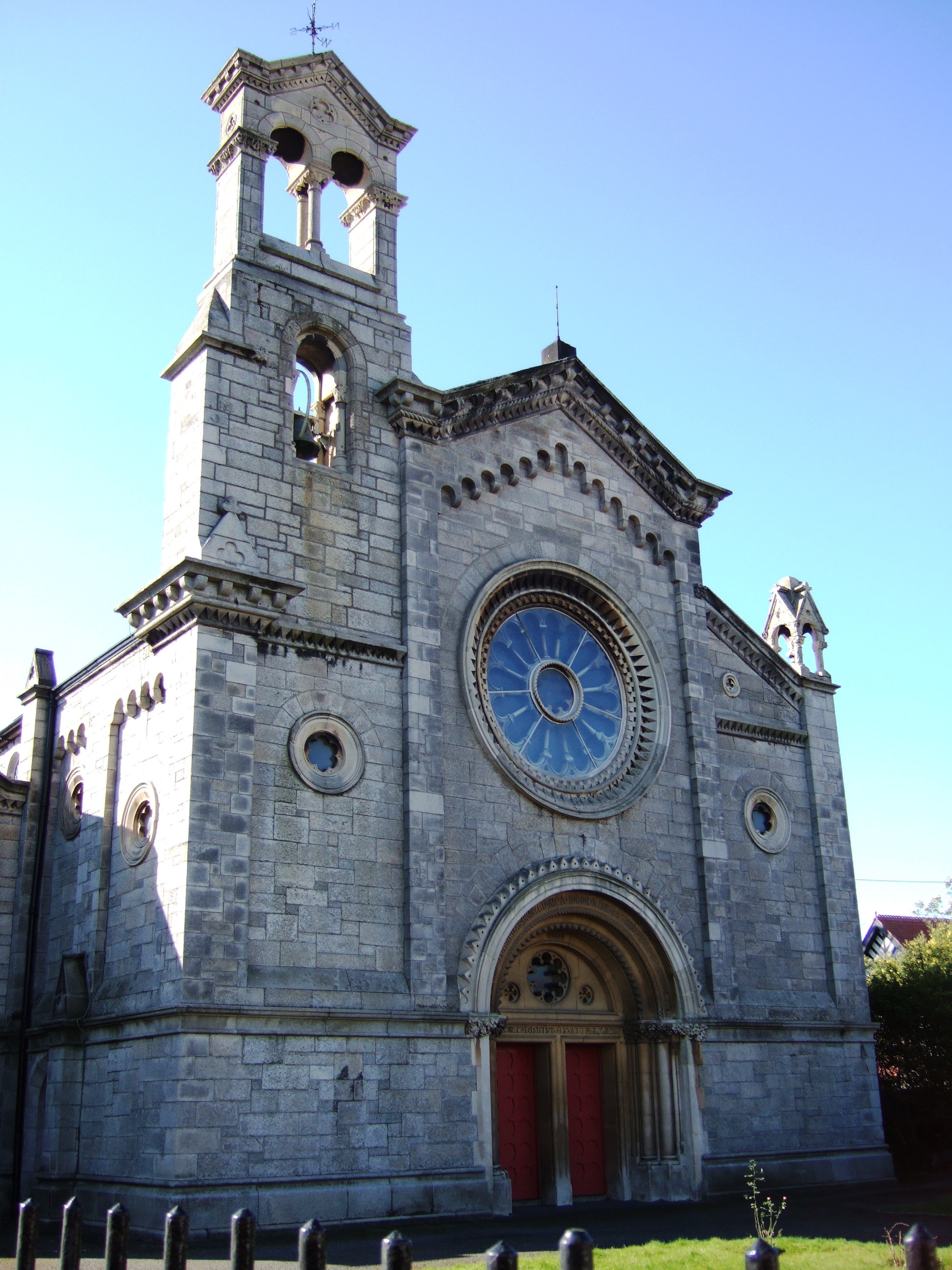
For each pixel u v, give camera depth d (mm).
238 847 24047
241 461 27156
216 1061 22547
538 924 29188
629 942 30703
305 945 24625
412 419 30328
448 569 30047
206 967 22953
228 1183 22000
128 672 28406
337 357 30438
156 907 24438
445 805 27828
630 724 33219
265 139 30672
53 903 30656
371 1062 24547
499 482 32031
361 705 27172
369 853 26203
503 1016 27047
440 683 28641
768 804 35875
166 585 25609
